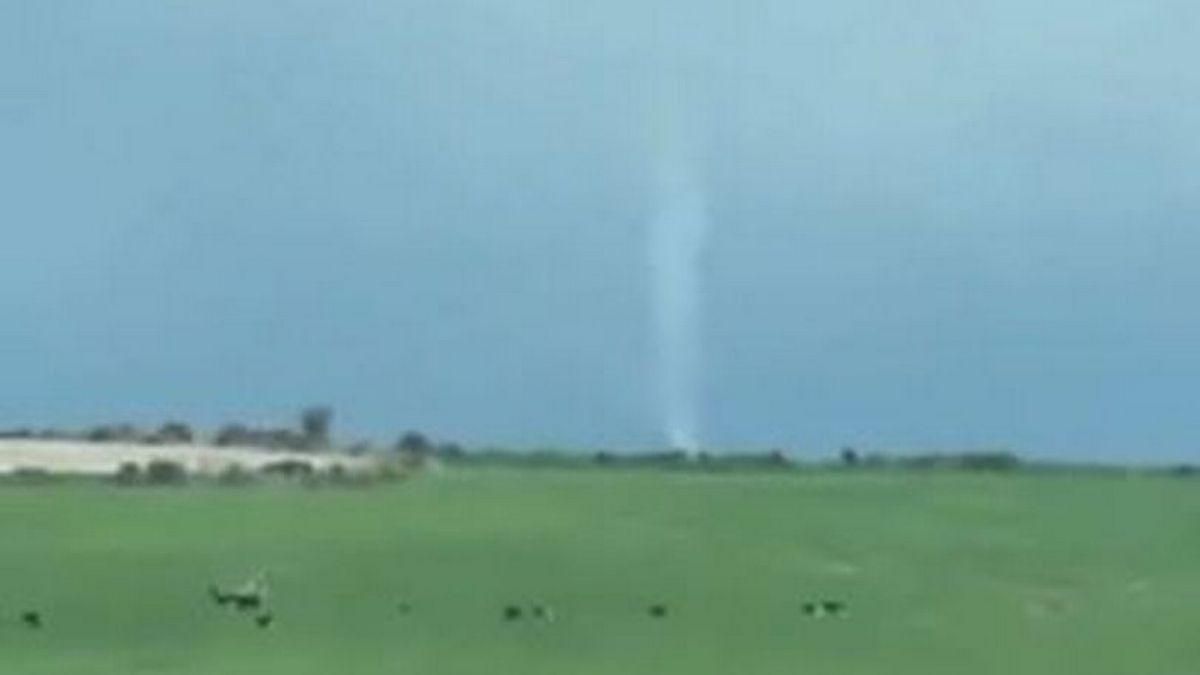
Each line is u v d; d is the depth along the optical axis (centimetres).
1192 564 12962
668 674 9656
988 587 12106
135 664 9656
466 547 13038
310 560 12462
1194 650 10312
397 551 12862
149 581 11625
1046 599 11750
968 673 9781
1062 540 13912
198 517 14175
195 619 10719
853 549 13362
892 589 11969
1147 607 11475
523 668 9744
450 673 9581
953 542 13738
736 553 13038
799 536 13825
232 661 9762
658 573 12288
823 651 10238
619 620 10906
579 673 9669
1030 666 9969
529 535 13538
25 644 10081
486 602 11300
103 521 13850
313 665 9681
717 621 10931
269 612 10906
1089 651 10300
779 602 11494
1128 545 13712
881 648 10319
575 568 12388
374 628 10600
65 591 11294
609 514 14725
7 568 11956
